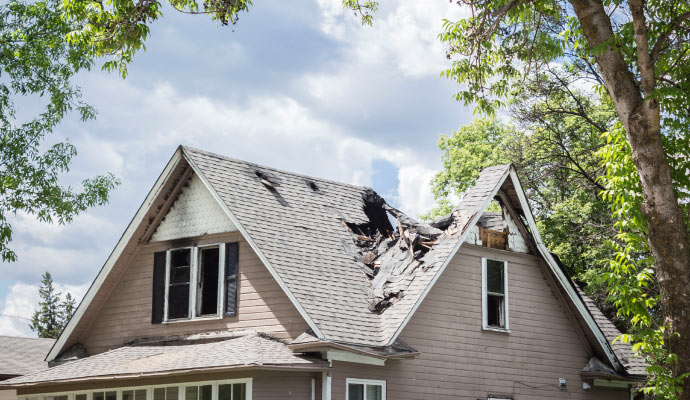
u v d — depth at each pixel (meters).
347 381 19.50
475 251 23.48
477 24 18.02
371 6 22.17
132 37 19.47
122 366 19.92
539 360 24.23
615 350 26.05
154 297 22.89
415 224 24.05
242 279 21.48
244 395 18.19
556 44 18.52
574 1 16.70
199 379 18.88
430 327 21.70
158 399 19.56
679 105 16.86
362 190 26.59
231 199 21.67
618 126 17.28
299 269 20.81
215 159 23.03
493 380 22.89
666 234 15.59
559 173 35.22
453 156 45.53
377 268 23.02
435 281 21.38
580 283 29.19
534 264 24.97
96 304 23.84
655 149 15.84
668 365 17.53
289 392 18.72
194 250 22.50
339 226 24.16
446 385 21.72
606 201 33.34
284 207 23.12
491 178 24.03
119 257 23.39
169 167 22.55
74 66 27.48
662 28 16.97
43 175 27.69
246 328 21.05
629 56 17.20
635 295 16.80
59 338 23.75
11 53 27.66
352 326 19.88
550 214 36.38
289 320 20.33
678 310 15.41
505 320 23.69
